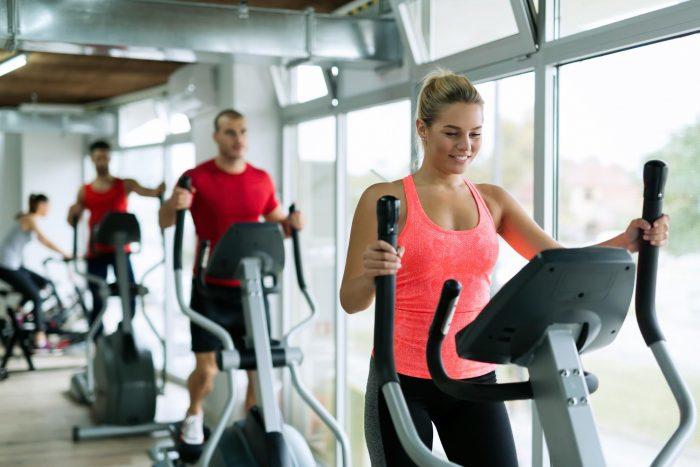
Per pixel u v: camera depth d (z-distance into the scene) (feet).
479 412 6.25
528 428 13.21
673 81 8.29
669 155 8.43
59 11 11.48
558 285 4.37
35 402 19.90
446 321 4.75
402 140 13.61
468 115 5.98
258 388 9.93
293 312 18.21
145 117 28.12
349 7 15.67
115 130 30.04
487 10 11.09
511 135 18.98
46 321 25.81
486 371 6.44
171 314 22.98
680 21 7.83
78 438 16.37
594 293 4.50
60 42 11.54
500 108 18.66
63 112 30.12
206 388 13.60
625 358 9.17
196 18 12.19
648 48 8.56
